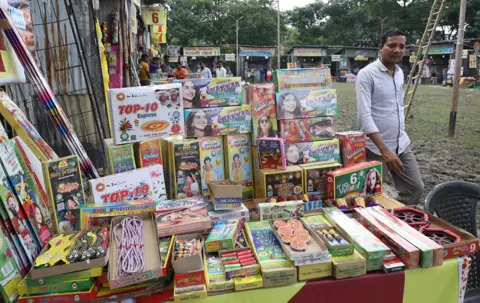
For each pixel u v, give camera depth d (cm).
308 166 212
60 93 339
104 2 480
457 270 152
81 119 344
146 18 1023
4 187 145
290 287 140
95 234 150
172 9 3353
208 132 209
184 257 134
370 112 264
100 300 133
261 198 206
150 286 137
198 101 208
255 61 3191
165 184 210
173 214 168
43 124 302
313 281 142
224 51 3388
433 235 168
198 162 202
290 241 150
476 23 2714
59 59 336
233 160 215
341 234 164
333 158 224
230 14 3509
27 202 157
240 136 216
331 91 220
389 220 174
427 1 2770
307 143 219
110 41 486
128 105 186
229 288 138
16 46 190
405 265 148
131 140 189
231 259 148
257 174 216
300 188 208
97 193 177
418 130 767
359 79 268
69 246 141
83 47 326
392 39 256
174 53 2788
